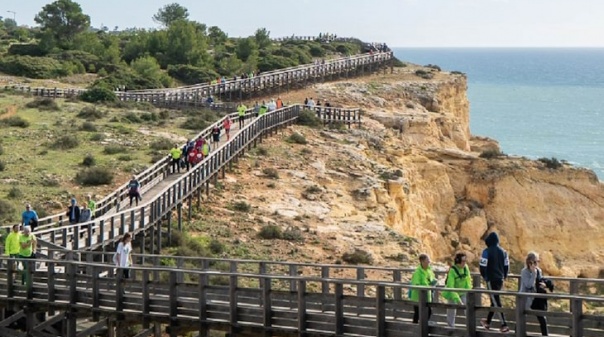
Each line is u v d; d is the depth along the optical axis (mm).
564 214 74938
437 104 99938
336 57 135625
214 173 54125
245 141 62938
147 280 26500
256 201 53750
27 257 29688
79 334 28047
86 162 57438
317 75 103375
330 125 76938
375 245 48688
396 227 58625
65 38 124000
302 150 67000
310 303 26234
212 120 76000
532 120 196875
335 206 55312
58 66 104250
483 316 23984
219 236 46812
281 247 46188
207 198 52719
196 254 42219
